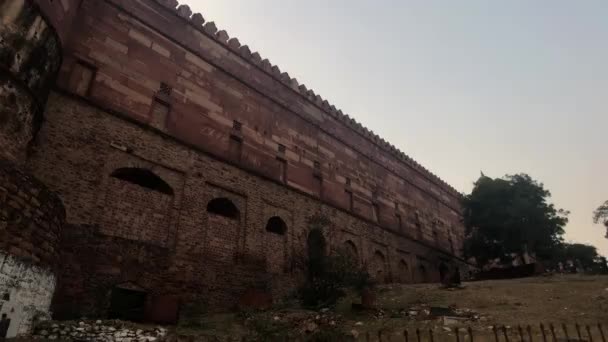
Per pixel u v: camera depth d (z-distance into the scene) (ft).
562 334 32.27
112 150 49.14
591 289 51.37
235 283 55.31
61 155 44.47
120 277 44.29
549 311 41.96
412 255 98.37
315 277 57.36
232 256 56.90
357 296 54.85
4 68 34.76
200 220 54.85
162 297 43.16
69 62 49.42
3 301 26.09
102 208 45.65
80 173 45.21
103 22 54.80
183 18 65.67
